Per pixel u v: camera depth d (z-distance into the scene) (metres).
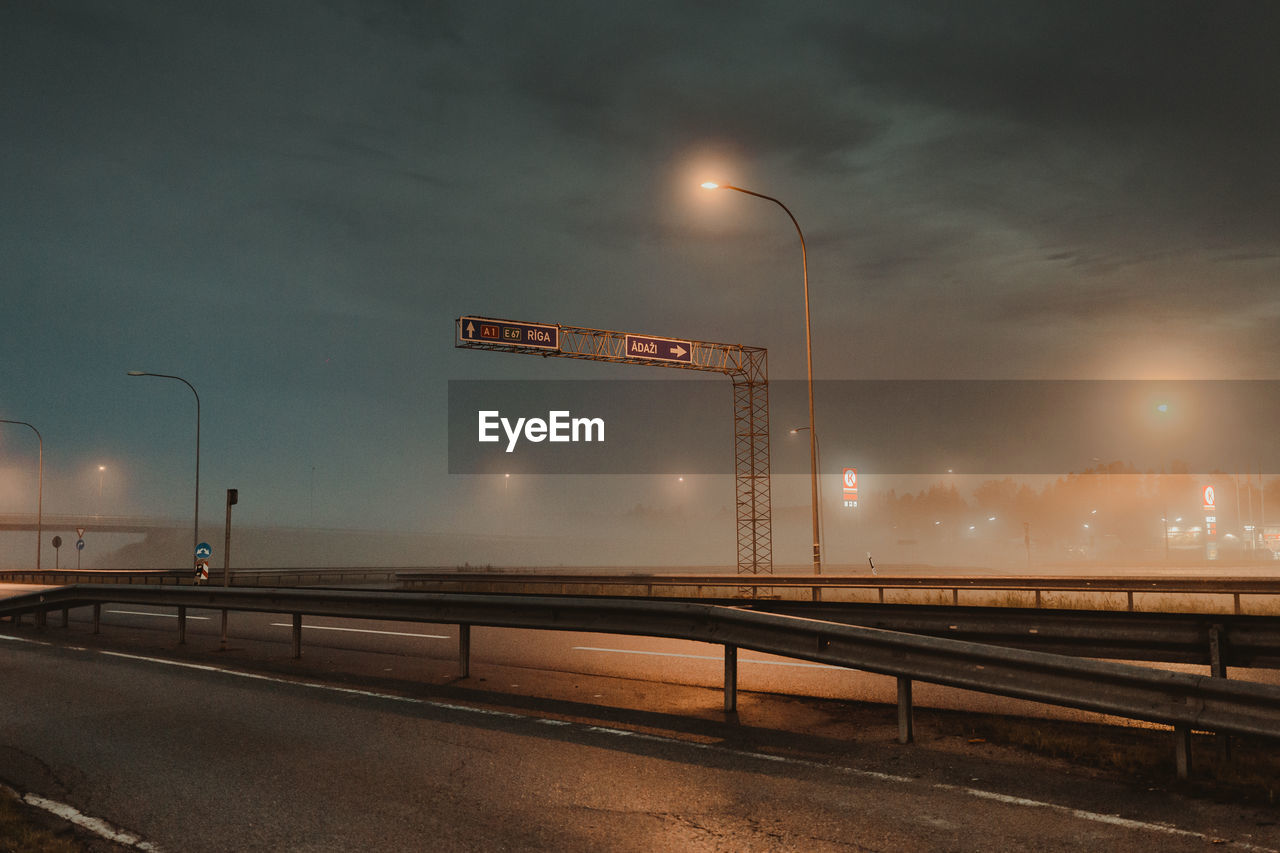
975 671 6.76
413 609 11.71
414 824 5.44
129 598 16.25
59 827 5.51
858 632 7.52
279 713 8.99
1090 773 6.25
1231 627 7.49
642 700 9.60
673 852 4.88
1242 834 4.91
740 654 13.91
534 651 14.28
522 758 6.99
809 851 4.86
